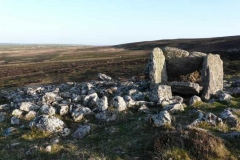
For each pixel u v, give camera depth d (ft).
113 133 41.37
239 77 91.30
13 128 47.52
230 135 35.35
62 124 46.57
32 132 44.57
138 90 64.08
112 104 51.26
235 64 178.81
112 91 64.39
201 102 50.65
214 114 43.93
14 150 39.47
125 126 43.24
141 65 228.02
